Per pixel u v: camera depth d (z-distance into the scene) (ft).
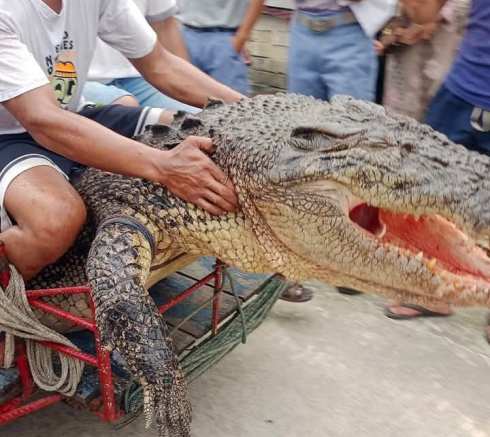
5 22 3.80
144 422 4.58
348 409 4.81
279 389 5.00
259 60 10.05
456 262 3.58
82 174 4.57
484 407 4.88
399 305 5.94
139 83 6.65
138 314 3.65
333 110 3.97
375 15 6.33
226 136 3.93
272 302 4.89
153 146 4.25
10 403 3.80
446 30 6.51
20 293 3.74
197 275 5.05
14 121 4.32
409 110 6.93
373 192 3.51
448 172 3.49
